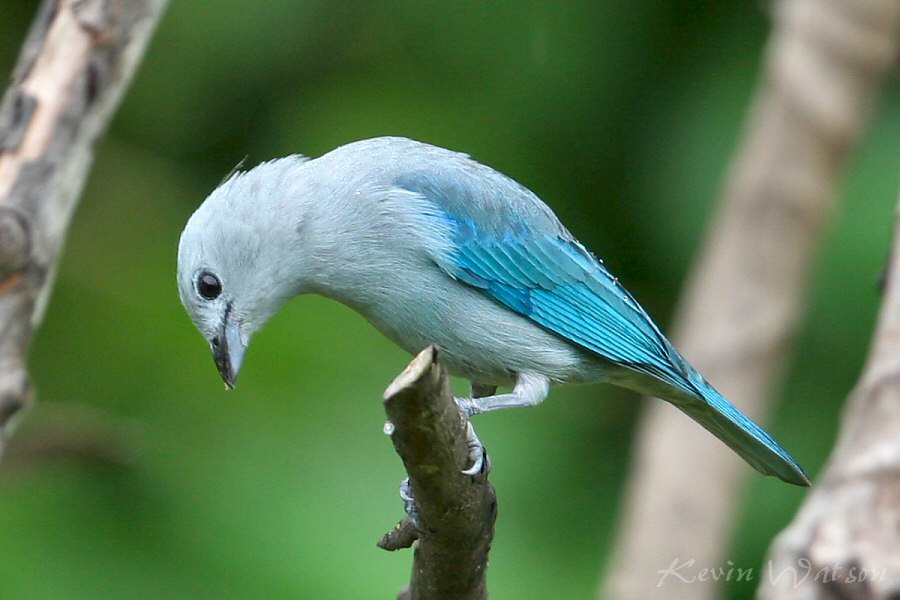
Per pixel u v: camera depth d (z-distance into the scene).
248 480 10.84
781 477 9.59
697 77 12.80
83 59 8.45
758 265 11.81
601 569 11.12
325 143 12.69
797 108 11.73
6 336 7.81
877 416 6.94
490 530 7.04
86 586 10.13
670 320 12.70
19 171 8.15
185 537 10.52
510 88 12.99
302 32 12.96
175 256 12.26
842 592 6.33
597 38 12.96
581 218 12.91
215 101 12.97
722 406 9.46
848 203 12.17
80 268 11.98
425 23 13.12
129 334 11.67
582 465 11.83
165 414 11.24
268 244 8.93
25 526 10.33
